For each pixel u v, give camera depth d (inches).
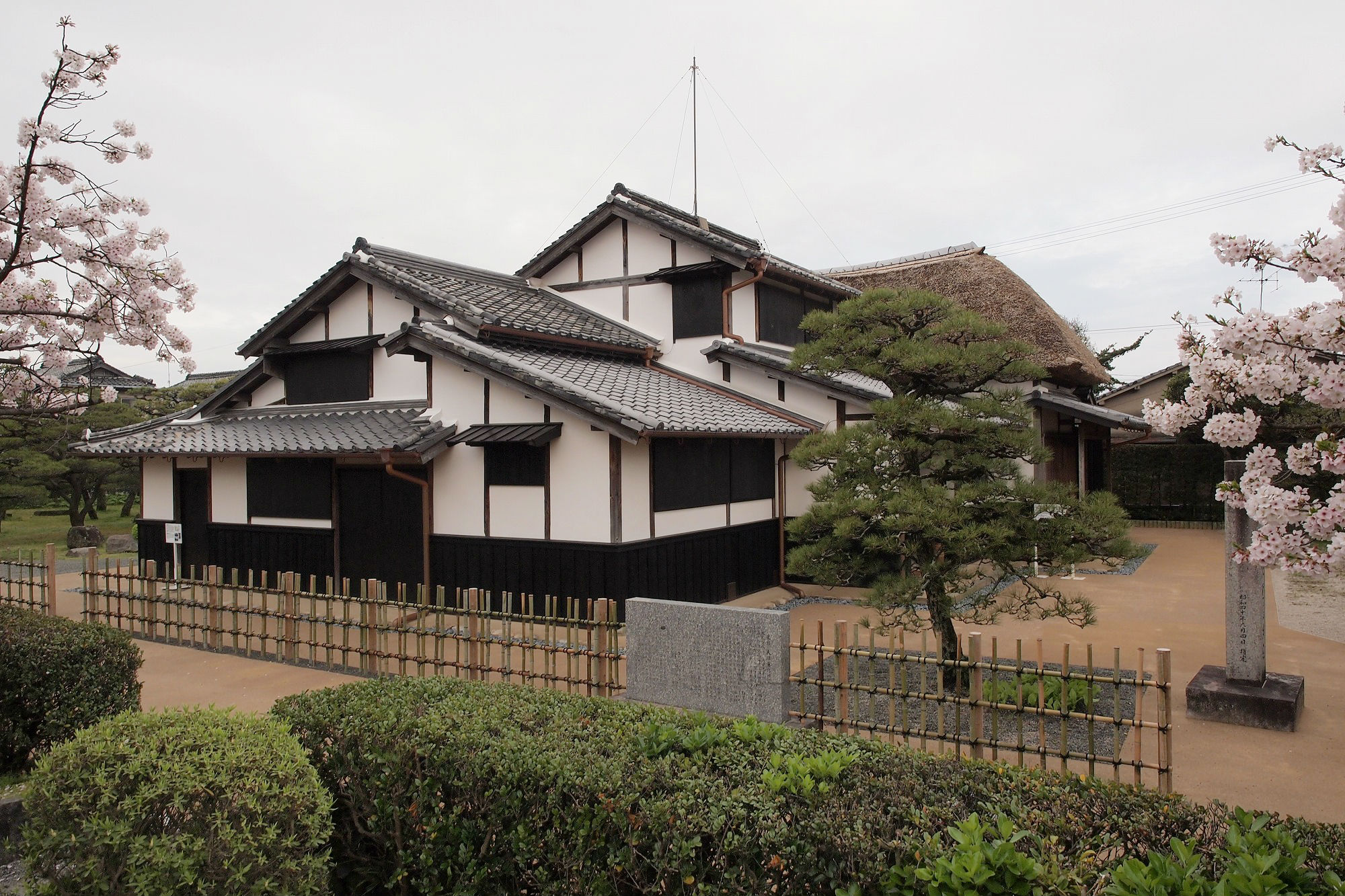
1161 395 875.4
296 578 337.1
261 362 550.3
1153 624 397.1
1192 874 97.8
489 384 429.7
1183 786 210.7
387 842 146.2
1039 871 99.2
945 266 783.1
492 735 150.3
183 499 535.5
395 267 509.7
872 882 105.9
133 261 304.3
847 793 124.9
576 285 605.9
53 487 898.7
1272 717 251.1
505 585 417.7
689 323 554.6
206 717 137.1
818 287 591.8
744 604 461.7
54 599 404.2
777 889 112.1
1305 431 157.2
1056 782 129.7
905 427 285.7
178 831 118.1
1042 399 563.8
